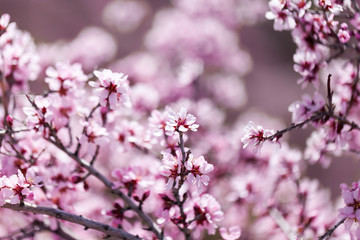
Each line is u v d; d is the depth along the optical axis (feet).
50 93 10.01
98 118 9.62
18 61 10.65
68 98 9.65
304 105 9.24
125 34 47.85
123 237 8.38
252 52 53.98
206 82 22.57
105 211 9.32
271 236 13.48
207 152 16.16
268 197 13.32
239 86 23.44
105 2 50.93
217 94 22.86
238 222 15.01
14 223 11.66
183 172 7.56
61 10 49.75
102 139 9.29
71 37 48.62
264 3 26.91
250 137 8.05
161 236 8.92
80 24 49.73
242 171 16.08
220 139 16.84
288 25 9.38
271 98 47.09
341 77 10.50
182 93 20.44
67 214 7.99
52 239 11.91
